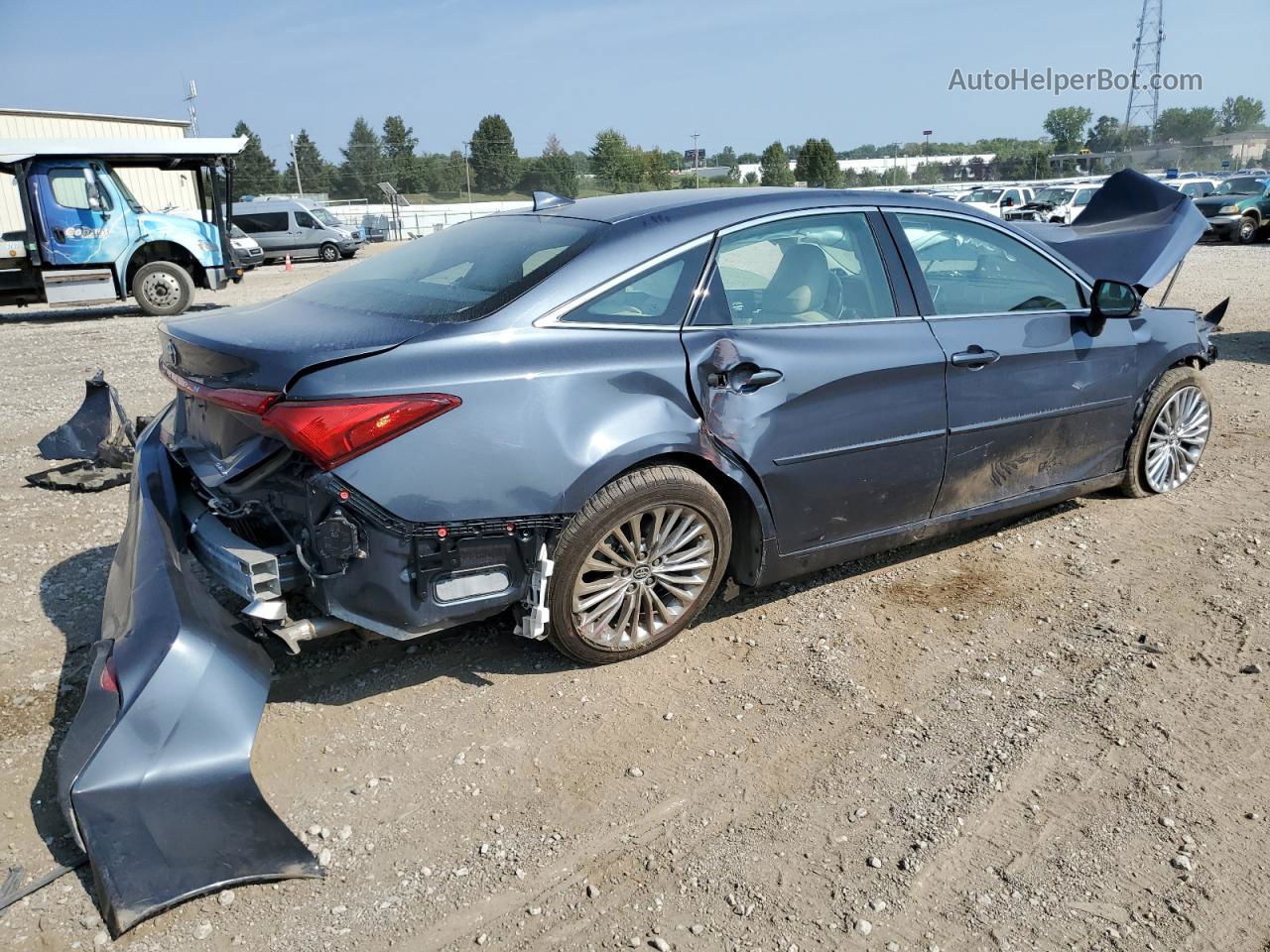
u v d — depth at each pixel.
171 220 15.34
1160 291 13.74
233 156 15.36
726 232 3.50
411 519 2.87
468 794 2.81
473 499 2.93
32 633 3.79
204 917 2.33
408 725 3.15
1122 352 4.54
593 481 3.11
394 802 2.78
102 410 5.86
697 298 3.38
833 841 2.61
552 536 3.13
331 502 2.80
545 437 3.01
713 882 2.46
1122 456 4.81
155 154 14.79
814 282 3.67
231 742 2.65
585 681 3.40
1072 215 27.89
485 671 3.46
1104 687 3.33
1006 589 4.09
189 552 3.26
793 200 3.71
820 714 3.20
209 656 2.75
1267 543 4.47
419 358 2.89
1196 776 2.85
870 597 4.04
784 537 3.65
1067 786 2.81
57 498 5.44
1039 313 4.25
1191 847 2.56
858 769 2.91
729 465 3.40
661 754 3.00
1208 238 24.25
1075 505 5.03
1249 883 2.44
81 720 2.70
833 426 3.61
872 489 3.79
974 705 3.24
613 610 3.38
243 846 2.46
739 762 2.96
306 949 2.26
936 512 4.07
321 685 3.38
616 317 3.23
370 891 2.44
